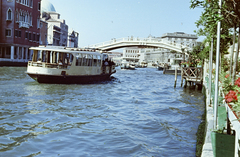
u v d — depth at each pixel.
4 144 7.42
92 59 24.94
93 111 12.40
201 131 9.09
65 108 12.81
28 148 7.17
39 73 21.16
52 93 17.20
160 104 15.33
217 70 5.80
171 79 39.31
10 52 49.03
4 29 45.81
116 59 176.50
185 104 15.57
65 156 6.64
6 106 12.53
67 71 22.14
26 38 50.47
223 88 7.57
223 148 4.48
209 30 9.32
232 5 7.25
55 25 76.38
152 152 7.02
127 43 57.31
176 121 10.83
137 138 8.24
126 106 14.16
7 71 31.77
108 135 8.48
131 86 25.64
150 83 30.45
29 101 14.05
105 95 18.02
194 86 26.81
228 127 5.41
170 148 7.36
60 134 8.51
